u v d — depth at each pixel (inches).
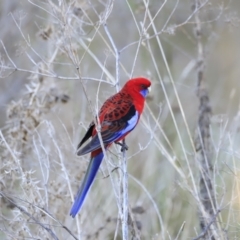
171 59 640.4
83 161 462.6
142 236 464.8
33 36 605.3
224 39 737.6
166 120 583.2
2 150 460.8
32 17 607.5
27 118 461.4
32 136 452.8
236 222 415.8
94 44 652.1
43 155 451.2
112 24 663.8
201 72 488.1
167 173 522.0
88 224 463.2
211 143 475.8
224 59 732.7
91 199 478.9
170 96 588.1
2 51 600.4
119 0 660.1
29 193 400.2
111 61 641.0
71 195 412.8
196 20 494.0
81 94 574.2
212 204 412.5
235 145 496.4
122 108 403.9
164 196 505.0
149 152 540.4
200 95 478.3
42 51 592.4
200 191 442.6
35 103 464.4
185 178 435.8
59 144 499.8
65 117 536.1
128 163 546.9
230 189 468.8
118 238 474.0
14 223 421.4
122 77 628.7
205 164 451.5
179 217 489.4
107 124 395.9
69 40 371.2
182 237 468.8
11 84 601.0
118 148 433.4
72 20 464.1
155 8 620.1
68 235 445.7
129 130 402.6
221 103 661.9
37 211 390.9
